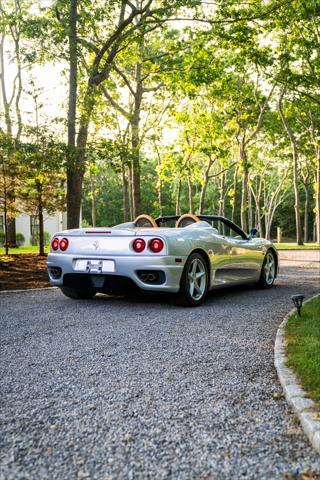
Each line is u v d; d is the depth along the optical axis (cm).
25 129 1122
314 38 1870
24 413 269
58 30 1223
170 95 2055
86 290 683
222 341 440
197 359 380
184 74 1609
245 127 2681
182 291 615
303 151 3381
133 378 332
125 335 465
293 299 529
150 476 199
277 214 6781
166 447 225
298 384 297
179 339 448
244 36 1479
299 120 3002
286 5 1502
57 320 540
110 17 1420
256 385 316
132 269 598
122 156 1211
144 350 409
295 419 257
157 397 294
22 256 1519
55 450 223
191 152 2609
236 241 746
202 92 2344
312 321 495
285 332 453
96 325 512
